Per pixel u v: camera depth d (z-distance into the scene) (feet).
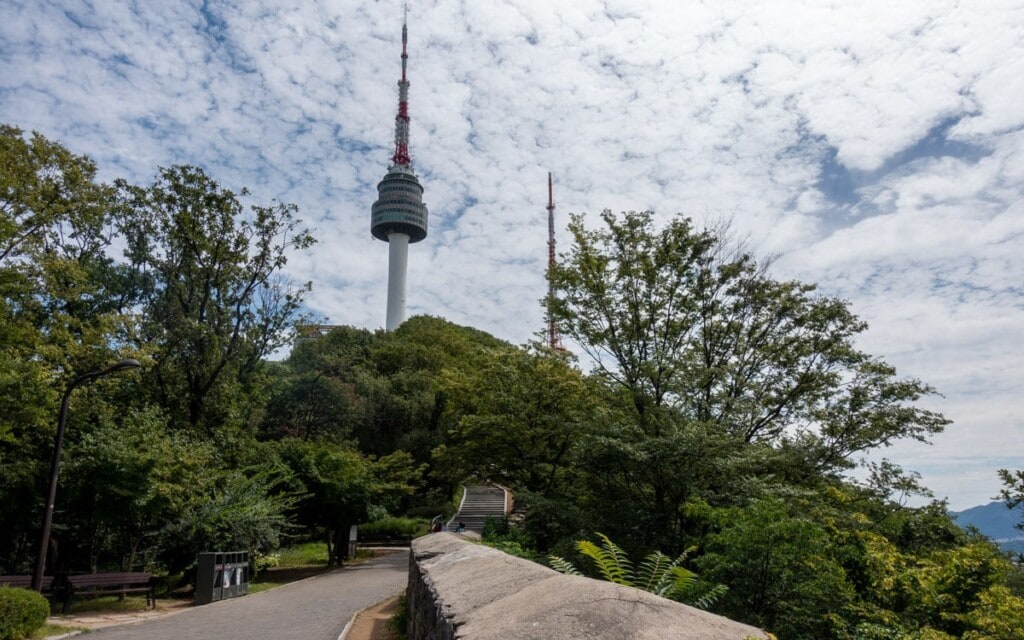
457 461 84.17
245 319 93.04
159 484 51.01
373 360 223.30
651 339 63.21
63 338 62.18
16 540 56.90
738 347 66.39
